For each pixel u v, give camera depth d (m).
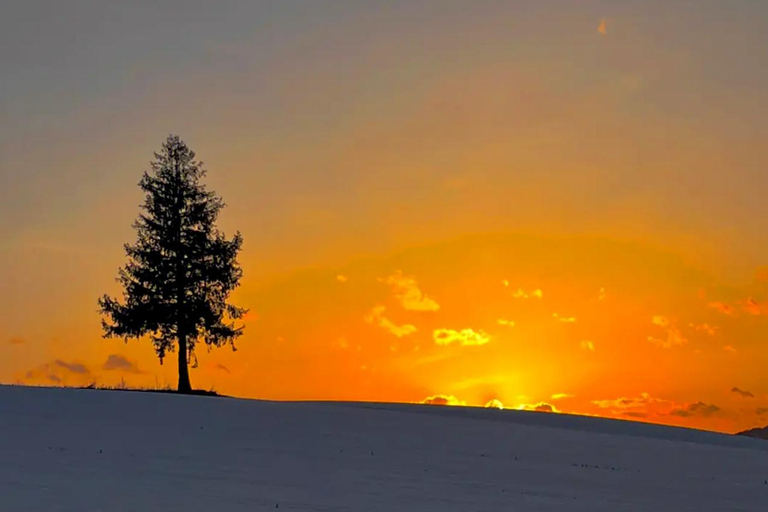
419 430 32.47
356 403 47.12
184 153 50.12
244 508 16.41
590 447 31.66
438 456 26.06
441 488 20.27
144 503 16.22
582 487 22.14
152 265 48.22
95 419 28.47
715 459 30.92
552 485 22.09
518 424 38.22
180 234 48.91
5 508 15.20
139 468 20.11
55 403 31.83
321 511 16.64
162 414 30.84
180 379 48.03
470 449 28.38
